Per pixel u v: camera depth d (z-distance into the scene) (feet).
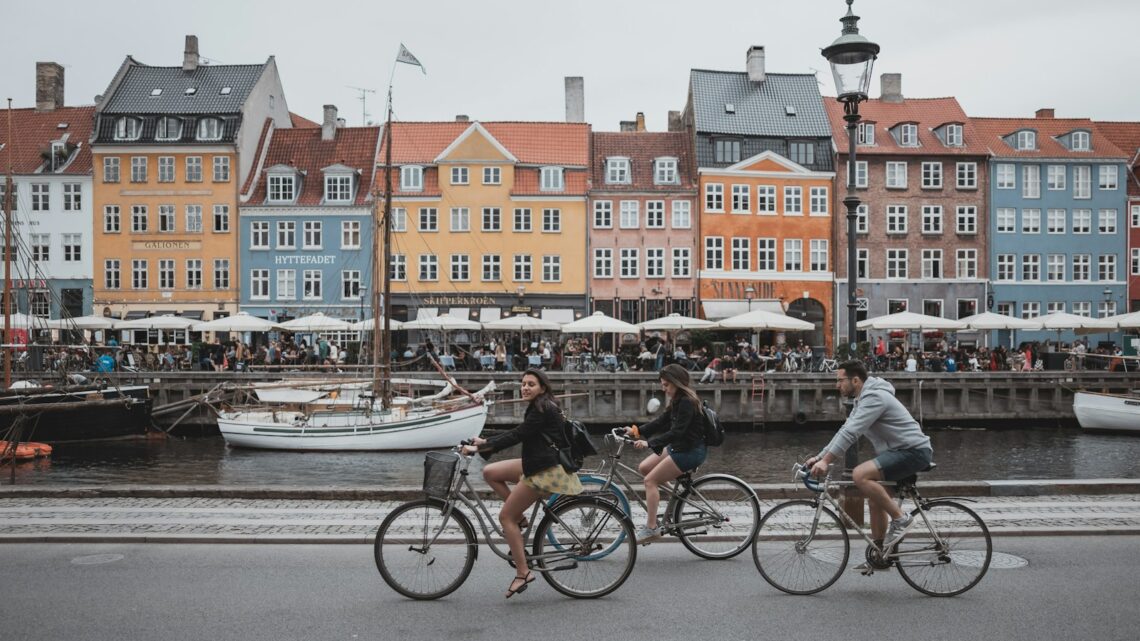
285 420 89.97
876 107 171.12
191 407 101.76
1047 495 38.29
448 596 24.03
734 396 106.73
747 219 158.61
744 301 157.69
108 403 92.58
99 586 24.80
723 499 28.58
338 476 72.69
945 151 162.91
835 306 159.33
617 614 22.38
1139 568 26.50
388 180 96.73
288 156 165.27
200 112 158.30
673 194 157.99
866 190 161.99
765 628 21.21
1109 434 101.71
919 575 24.16
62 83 174.40
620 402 105.29
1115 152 167.53
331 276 157.17
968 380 109.50
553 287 157.58
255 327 119.75
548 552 23.98
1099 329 122.72
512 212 157.58
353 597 23.85
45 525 32.53
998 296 164.76
